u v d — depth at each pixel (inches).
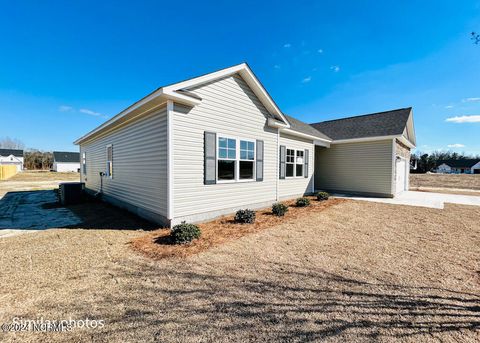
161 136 215.9
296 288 109.3
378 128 479.8
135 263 137.0
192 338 75.0
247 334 77.2
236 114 270.1
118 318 85.7
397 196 463.5
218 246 167.2
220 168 256.4
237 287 109.7
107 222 238.5
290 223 238.7
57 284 111.4
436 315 88.5
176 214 211.0
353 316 87.7
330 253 156.9
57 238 185.2
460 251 161.6
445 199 421.7
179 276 120.7
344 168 507.8
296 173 422.0
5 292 103.6
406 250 163.5
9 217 265.9
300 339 74.9
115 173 340.8
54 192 527.2
